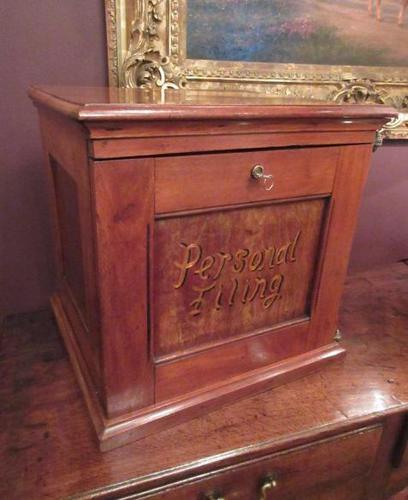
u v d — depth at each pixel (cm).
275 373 69
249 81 88
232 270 60
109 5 76
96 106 41
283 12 85
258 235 59
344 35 91
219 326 62
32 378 70
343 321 91
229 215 55
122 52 79
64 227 73
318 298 70
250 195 55
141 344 56
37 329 85
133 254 50
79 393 67
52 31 76
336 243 67
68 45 78
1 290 91
